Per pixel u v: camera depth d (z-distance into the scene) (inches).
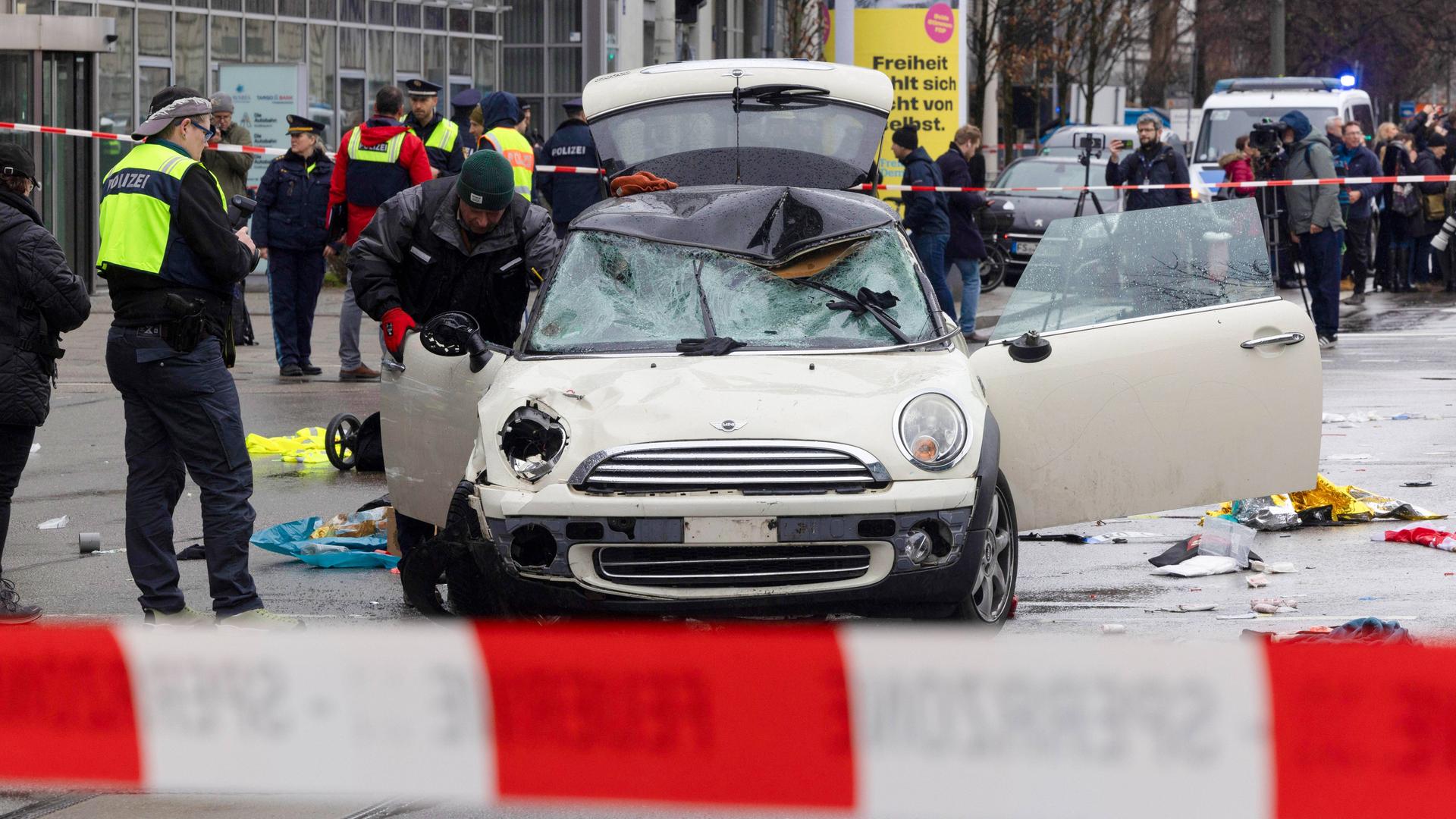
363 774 379.9
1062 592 785.6
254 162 2362.2
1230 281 770.2
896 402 635.5
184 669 383.6
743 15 3973.9
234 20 2623.0
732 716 367.2
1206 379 757.3
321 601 780.6
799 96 1090.1
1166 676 349.7
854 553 612.4
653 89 1095.6
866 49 2699.3
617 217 767.1
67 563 866.1
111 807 524.1
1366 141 3070.9
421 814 516.7
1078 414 739.4
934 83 2699.3
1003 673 355.9
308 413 1366.9
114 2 2400.3
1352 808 345.7
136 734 387.2
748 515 601.9
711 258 740.7
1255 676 346.9
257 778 384.8
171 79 2513.5
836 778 365.4
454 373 727.7
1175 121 4355.3
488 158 795.4
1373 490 1023.6
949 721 358.9
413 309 829.8
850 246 749.9
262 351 1801.2
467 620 663.8
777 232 751.7
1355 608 740.7
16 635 385.4
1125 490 749.3
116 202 690.8
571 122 1747.0
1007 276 2829.7
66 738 387.9
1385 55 6432.1
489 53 3211.1
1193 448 757.3
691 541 603.2
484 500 625.3
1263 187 2117.4
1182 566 823.7
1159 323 756.0
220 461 703.7
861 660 362.3
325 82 2815.0
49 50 2048.5
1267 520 922.7
